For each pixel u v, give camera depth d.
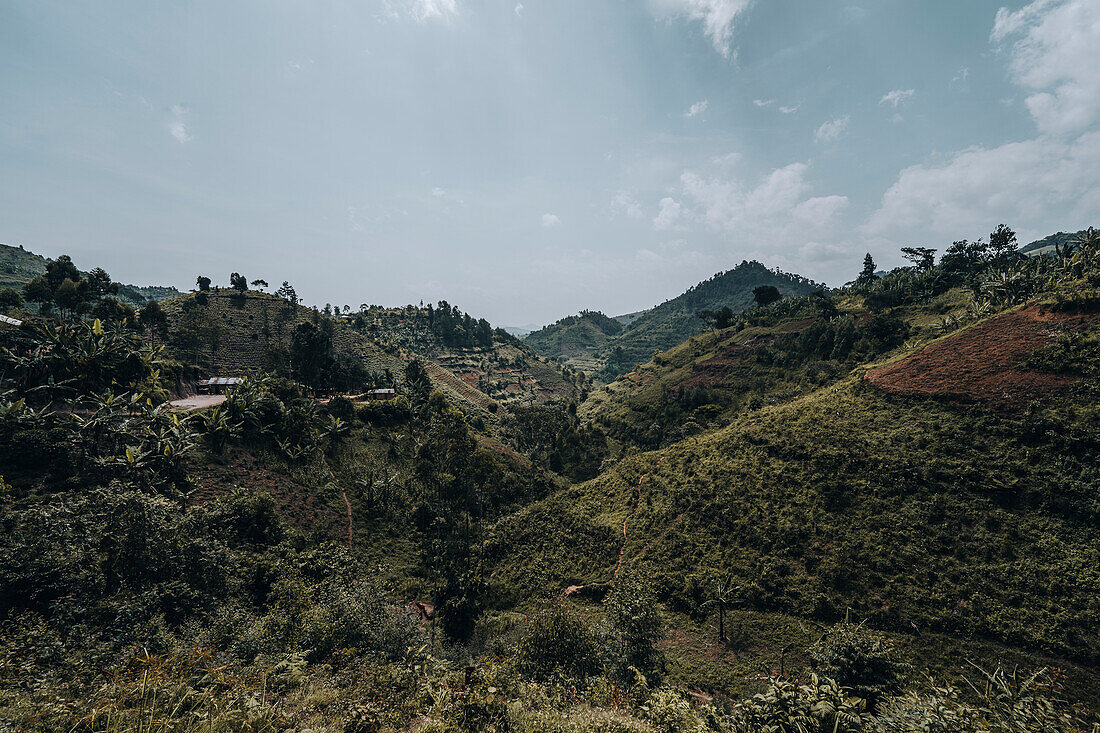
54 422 47.03
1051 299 59.97
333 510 60.84
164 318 109.94
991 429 47.28
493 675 15.45
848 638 30.09
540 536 61.28
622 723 12.01
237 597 36.03
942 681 31.89
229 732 10.59
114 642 20.14
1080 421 42.94
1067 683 29.66
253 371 120.25
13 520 33.66
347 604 28.70
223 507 46.34
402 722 12.87
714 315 186.00
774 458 56.59
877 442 51.88
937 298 118.69
